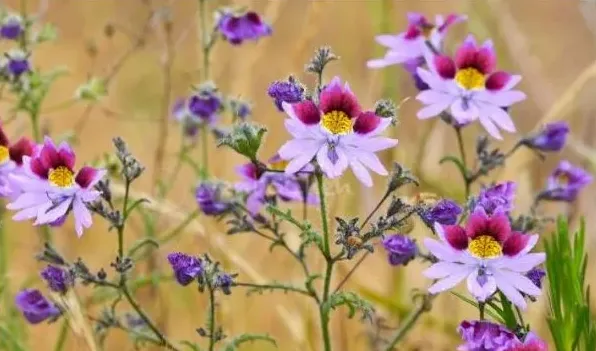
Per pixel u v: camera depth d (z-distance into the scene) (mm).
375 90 727
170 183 702
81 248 724
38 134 681
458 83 603
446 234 558
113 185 664
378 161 564
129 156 588
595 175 719
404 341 660
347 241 567
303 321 676
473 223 557
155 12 737
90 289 694
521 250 556
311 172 574
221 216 611
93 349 612
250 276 667
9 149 604
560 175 642
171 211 675
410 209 572
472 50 603
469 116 598
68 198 579
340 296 577
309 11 730
